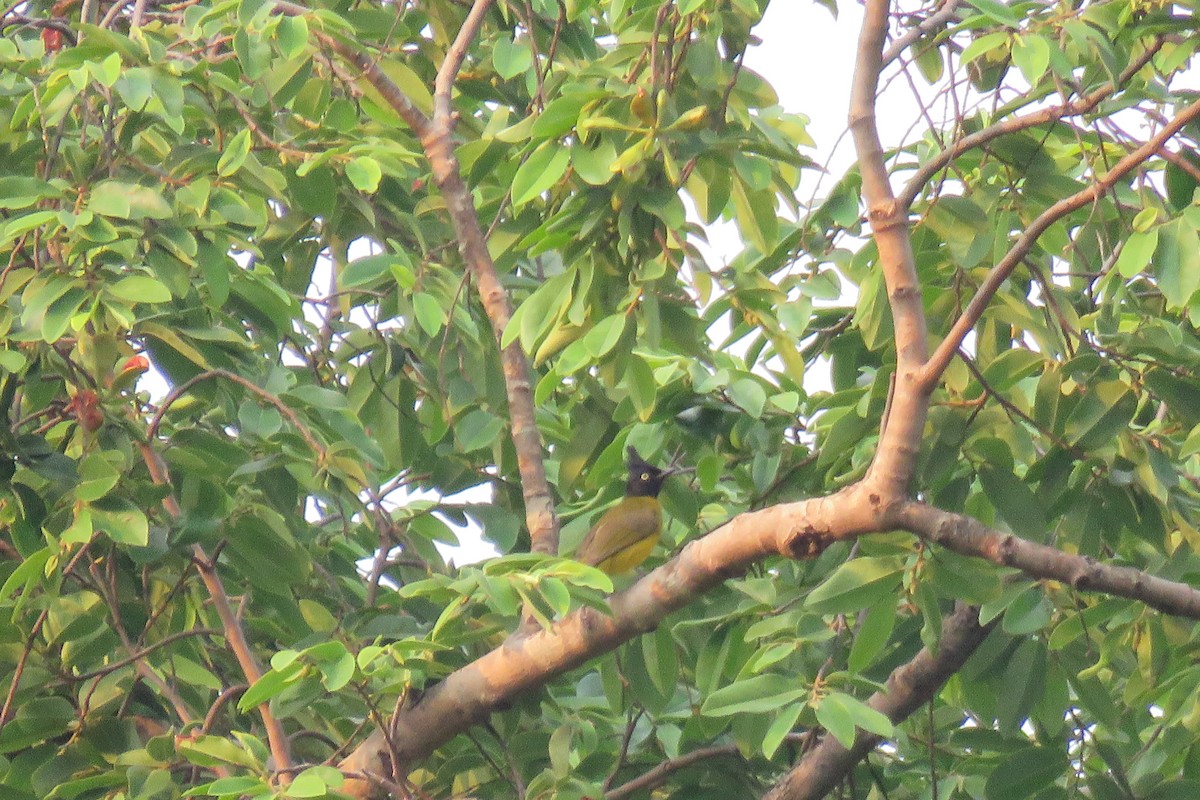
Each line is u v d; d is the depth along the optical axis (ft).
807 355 39.70
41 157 34.73
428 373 42.91
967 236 30.78
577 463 38.17
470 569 27.50
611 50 33.42
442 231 43.96
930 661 37.78
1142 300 37.78
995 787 36.47
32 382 34.04
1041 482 31.65
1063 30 30.58
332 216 41.34
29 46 36.50
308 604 35.06
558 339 30.12
